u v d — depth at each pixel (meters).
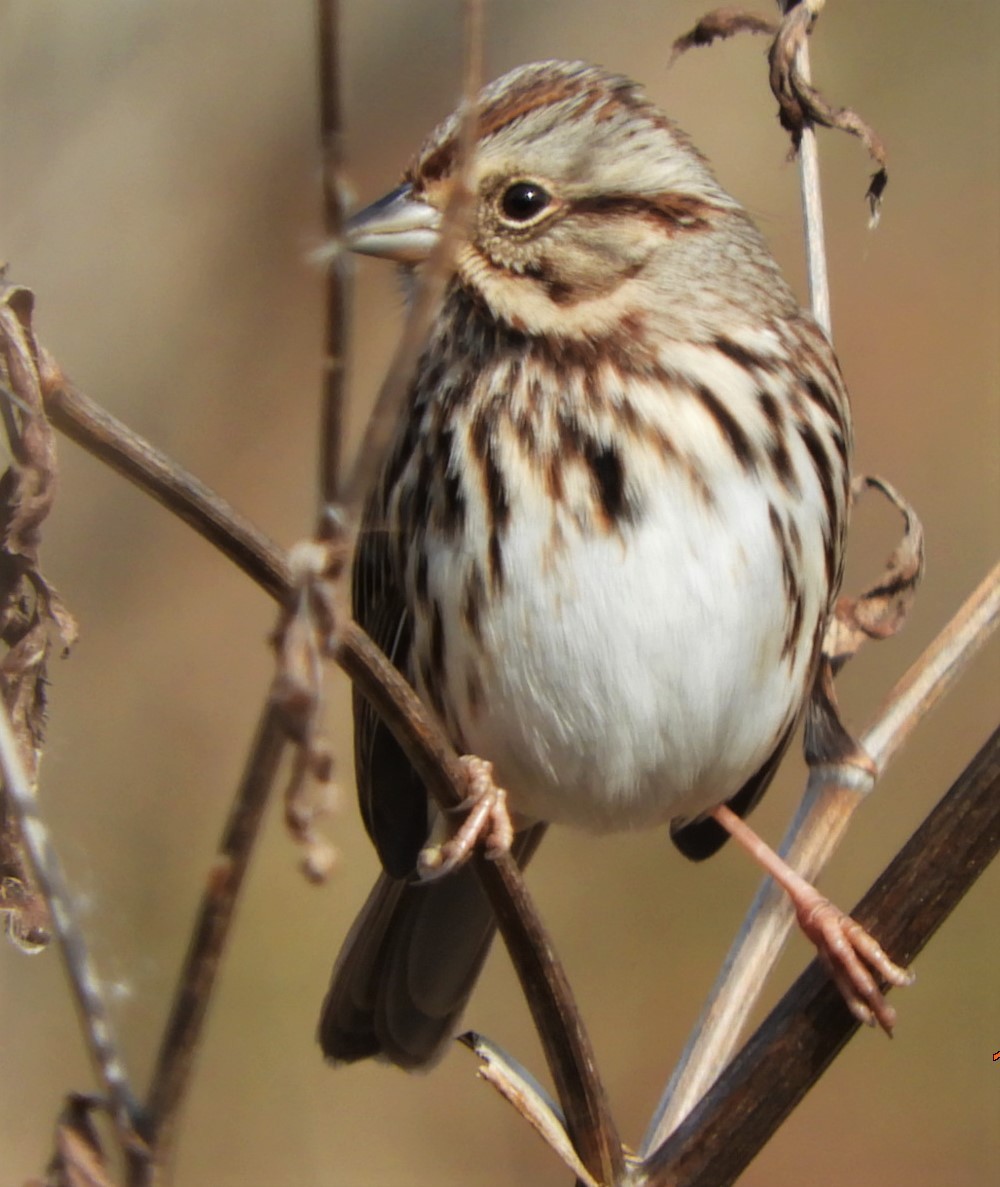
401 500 3.01
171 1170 2.90
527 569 3.00
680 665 3.00
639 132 3.01
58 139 3.11
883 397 3.45
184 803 3.16
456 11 3.25
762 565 3.00
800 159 3.02
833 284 3.57
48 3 3.11
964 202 3.65
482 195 3.00
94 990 2.90
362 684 2.94
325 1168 3.18
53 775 3.16
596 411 3.00
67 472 3.17
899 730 3.00
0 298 2.91
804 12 3.02
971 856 2.96
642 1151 2.98
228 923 2.90
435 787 2.95
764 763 3.04
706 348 3.01
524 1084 2.96
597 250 3.00
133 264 3.15
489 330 3.01
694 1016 3.20
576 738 3.01
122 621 3.17
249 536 2.91
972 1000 3.19
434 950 3.05
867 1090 3.19
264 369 3.16
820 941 2.97
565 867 3.23
